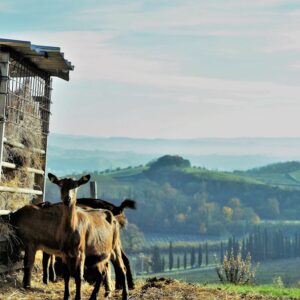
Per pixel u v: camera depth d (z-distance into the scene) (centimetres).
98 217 2189
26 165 2667
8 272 2456
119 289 2488
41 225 2395
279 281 3759
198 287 2570
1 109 2402
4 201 2508
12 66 2511
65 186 2011
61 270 2616
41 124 2802
